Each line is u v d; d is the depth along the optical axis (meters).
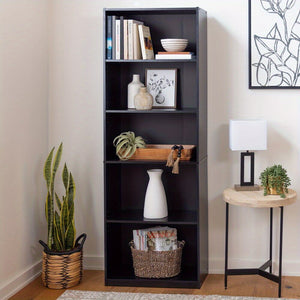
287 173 5.04
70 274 4.84
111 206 4.99
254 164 5.05
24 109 4.86
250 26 5.00
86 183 5.25
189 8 4.76
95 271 5.22
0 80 4.55
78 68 5.20
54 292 4.78
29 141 4.95
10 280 4.72
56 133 5.25
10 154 4.69
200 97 4.78
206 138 5.07
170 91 5.05
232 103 5.06
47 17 5.18
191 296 4.67
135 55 4.82
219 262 5.15
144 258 4.88
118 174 5.14
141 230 4.95
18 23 4.75
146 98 4.84
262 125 4.78
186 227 5.14
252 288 4.83
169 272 4.89
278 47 4.98
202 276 4.93
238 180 5.10
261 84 5.01
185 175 5.11
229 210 5.12
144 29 4.87
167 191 5.14
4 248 4.65
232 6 5.02
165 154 4.85
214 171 5.11
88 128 5.22
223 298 4.62
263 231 5.11
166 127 5.11
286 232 5.08
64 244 4.90
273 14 4.98
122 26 4.82
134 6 5.12
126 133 4.93
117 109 5.07
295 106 5.01
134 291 4.79
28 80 4.91
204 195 5.00
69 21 5.18
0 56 4.54
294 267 5.07
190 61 4.77
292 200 4.64
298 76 4.98
